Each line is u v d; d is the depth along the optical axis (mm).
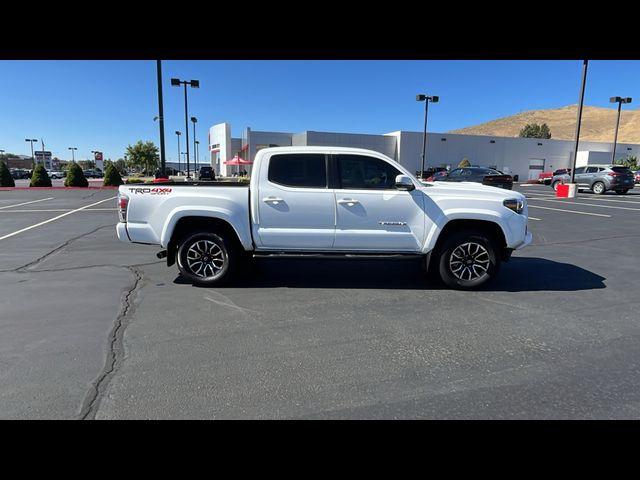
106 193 22859
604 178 22578
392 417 2596
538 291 5254
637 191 26266
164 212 5234
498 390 2910
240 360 3336
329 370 3188
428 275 5973
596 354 3479
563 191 20734
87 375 3064
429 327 4051
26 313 4332
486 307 4633
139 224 5285
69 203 17000
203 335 3818
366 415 2615
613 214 13641
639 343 3701
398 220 5211
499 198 5207
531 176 51438
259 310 4496
